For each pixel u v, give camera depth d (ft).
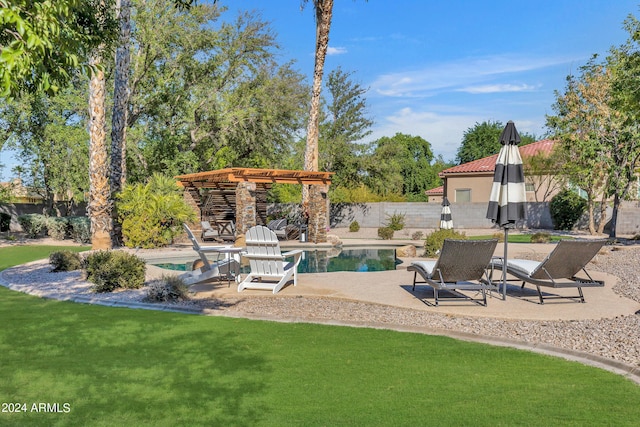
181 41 81.97
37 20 13.94
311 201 72.23
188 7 23.73
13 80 13.42
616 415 11.21
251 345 17.28
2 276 35.35
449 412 11.42
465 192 110.83
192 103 88.28
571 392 12.70
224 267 32.68
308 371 14.43
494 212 25.59
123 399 12.28
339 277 34.73
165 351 16.53
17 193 86.79
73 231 68.80
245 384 13.34
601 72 75.25
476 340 18.15
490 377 13.89
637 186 84.07
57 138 74.84
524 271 26.53
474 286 24.95
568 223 93.71
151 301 26.00
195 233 76.18
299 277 34.86
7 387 13.15
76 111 82.23
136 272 30.17
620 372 14.44
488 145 187.73
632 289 28.48
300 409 11.64
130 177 86.79
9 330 19.54
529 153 112.16
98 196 50.96
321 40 76.64
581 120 77.05
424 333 19.19
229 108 92.17
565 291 28.71
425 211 104.94
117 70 58.80
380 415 11.27
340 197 114.62
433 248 47.37
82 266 37.01
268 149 99.81
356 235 93.20
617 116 66.33
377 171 105.60
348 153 105.91
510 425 10.70
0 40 16.35
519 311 23.13
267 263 29.91
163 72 86.22
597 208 91.04
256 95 96.17
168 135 87.40
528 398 12.28
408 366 14.90
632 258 41.39
